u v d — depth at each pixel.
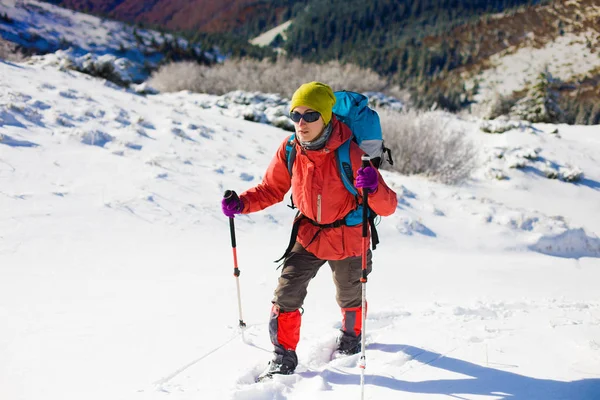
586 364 3.00
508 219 8.77
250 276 5.11
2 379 2.74
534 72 173.50
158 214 6.56
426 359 3.16
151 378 2.88
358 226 3.07
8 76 11.38
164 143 9.42
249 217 7.16
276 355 3.04
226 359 3.19
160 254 5.54
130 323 3.67
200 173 8.27
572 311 4.32
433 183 11.17
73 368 2.93
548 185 12.70
